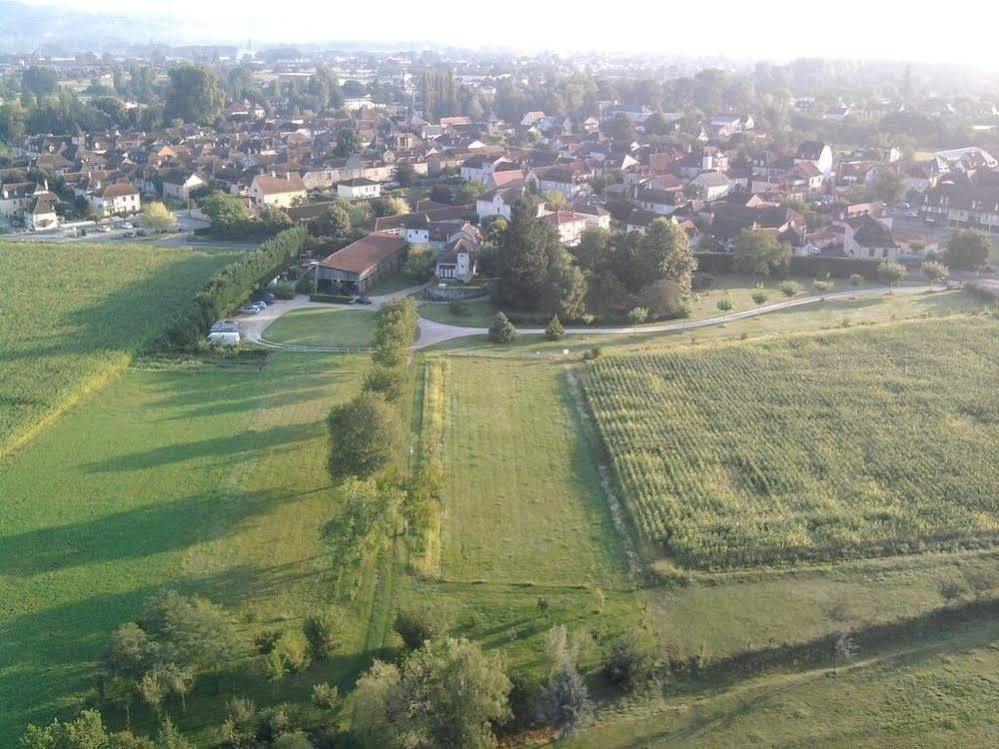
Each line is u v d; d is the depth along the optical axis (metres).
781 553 81.38
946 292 164.38
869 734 61.75
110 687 65.88
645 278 161.12
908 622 72.44
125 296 160.75
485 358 132.00
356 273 164.00
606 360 127.88
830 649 70.31
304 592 77.06
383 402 94.31
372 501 78.94
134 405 114.69
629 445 101.50
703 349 131.00
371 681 60.06
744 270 182.38
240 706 62.25
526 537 85.69
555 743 62.50
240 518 87.94
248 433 106.19
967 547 81.94
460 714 58.62
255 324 147.88
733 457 98.31
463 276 169.75
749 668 69.12
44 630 72.31
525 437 105.88
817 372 121.50
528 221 156.00
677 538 83.25
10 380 119.88
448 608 74.00
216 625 68.06
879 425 105.31
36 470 97.44
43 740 57.03
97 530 86.00
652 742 62.22
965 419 106.75
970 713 63.19
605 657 69.50
